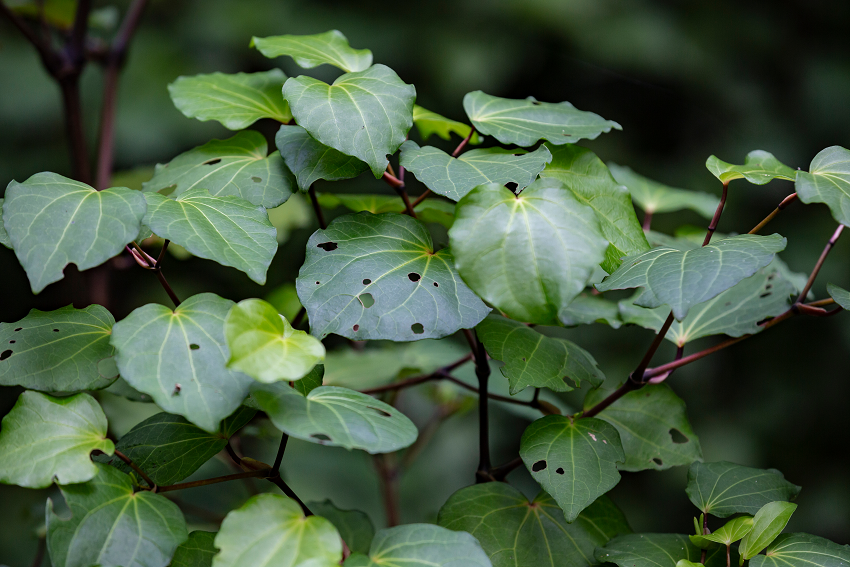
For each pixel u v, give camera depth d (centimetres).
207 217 148
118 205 146
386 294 148
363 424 143
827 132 416
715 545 152
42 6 197
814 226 379
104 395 186
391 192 338
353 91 151
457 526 153
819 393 369
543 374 153
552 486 150
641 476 348
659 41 399
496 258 145
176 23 402
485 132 155
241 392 143
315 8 407
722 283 143
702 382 366
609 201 155
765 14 431
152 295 332
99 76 382
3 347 148
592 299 167
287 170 155
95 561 142
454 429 355
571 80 421
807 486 362
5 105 371
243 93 160
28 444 145
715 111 413
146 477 147
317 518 143
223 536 142
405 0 408
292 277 326
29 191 145
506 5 399
